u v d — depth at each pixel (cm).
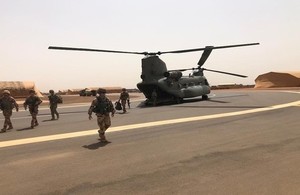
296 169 654
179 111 1909
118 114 1891
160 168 691
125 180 618
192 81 2906
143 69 2611
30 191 571
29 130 1344
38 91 5506
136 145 935
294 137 976
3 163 768
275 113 1606
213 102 2575
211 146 891
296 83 6750
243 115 1569
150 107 2405
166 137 1048
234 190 548
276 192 534
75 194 552
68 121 1641
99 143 983
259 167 677
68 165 735
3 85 5003
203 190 553
